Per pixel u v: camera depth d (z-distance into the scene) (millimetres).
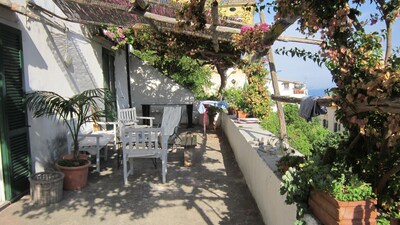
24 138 4016
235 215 3609
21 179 3957
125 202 3963
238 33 4238
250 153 4398
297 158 2826
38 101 4121
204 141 8188
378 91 1666
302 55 3037
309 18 2053
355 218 1854
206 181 4852
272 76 5098
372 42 1959
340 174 2041
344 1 1906
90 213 3617
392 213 1993
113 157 6184
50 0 4910
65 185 4332
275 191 2910
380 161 2129
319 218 2068
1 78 3555
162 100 11312
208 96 11703
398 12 2168
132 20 5527
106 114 5207
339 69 1998
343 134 2463
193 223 3408
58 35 5184
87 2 4074
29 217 3461
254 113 7512
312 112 2340
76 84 6039
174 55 6340
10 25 3738
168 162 5953
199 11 3203
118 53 9508
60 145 5090
